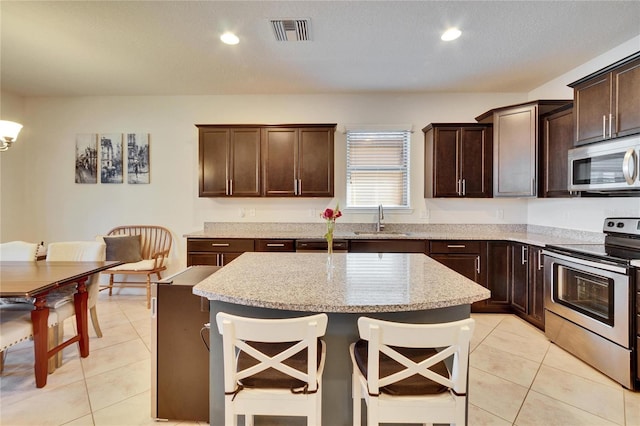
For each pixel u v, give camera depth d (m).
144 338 2.78
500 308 3.42
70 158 4.19
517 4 2.17
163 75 3.43
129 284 4.05
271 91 3.94
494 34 2.56
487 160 3.60
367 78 3.50
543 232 3.67
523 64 3.12
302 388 1.15
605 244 2.67
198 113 4.12
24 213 4.17
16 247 2.74
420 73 3.35
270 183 3.75
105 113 4.16
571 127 2.84
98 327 2.78
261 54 2.91
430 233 3.83
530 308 3.06
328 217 2.17
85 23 2.41
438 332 1.05
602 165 2.42
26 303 2.35
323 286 1.43
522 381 2.12
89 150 4.18
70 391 2.00
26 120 4.15
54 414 1.79
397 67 3.20
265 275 1.64
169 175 4.17
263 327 1.08
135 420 1.75
